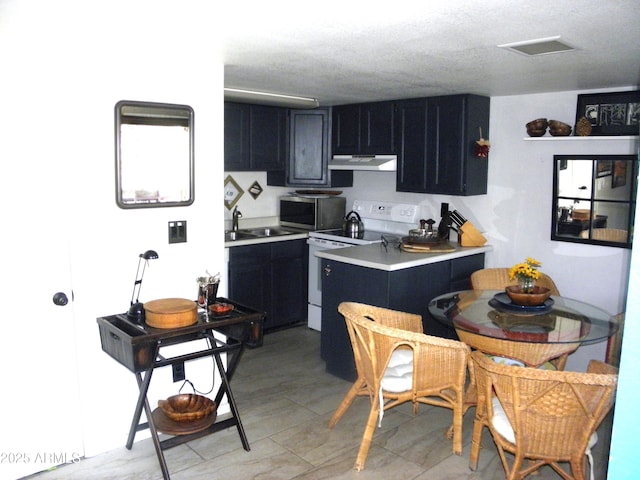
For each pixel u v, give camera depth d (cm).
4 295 258
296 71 332
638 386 113
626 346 113
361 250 428
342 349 404
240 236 514
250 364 434
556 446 235
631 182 369
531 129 402
